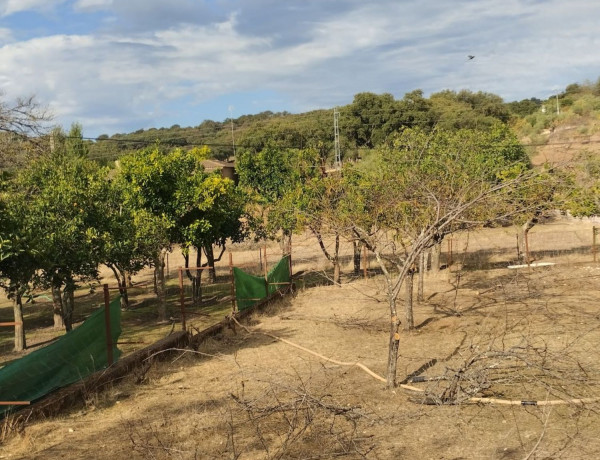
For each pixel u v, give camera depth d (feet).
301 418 22.12
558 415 21.24
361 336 38.45
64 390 26.09
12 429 22.03
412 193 38.73
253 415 22.06
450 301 48.60
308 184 61.52
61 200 42.60
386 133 187.52
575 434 19.39
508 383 23.34
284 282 59.06
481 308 44.32
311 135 199.41
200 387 28.02
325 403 21.85
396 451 18.84
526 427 20.33
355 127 193.16
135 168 56.75
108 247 42.32
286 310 51.03
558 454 17.89
